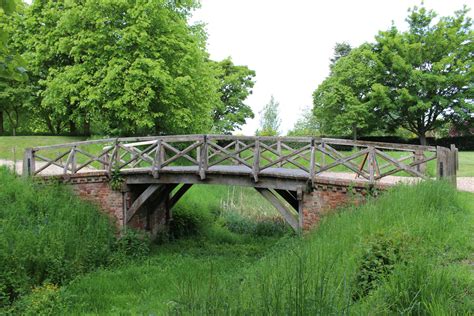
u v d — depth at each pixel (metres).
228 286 4.93
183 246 14.85
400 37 31.00
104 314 7.85
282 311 3.78
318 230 9.52
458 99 30.66
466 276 4.98
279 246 10.79
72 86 22.06
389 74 31.19
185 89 23.22
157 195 14.93
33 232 10.27
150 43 22.11
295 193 13.66
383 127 32.09
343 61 34.12
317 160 22.47
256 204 21.22
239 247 14.99
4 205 11.33
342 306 4.03
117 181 13.16
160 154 12.82
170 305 4.87
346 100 31.55
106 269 10.92
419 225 6.82
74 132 32.69
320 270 5.07
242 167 13.49
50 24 25.17
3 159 20.53
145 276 10.30
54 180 13.34
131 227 13.70
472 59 31.02
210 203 20.55
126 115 22.09
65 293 8.55
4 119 37.44
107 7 22.03
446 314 3.88
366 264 5.33
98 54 22.67
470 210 8.70
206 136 12.25
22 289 8.55
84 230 11.61
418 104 29.33
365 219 7.76
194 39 24.61
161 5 22.64
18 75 3.99
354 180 10.72
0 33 3.93
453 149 11.32
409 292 4.42
